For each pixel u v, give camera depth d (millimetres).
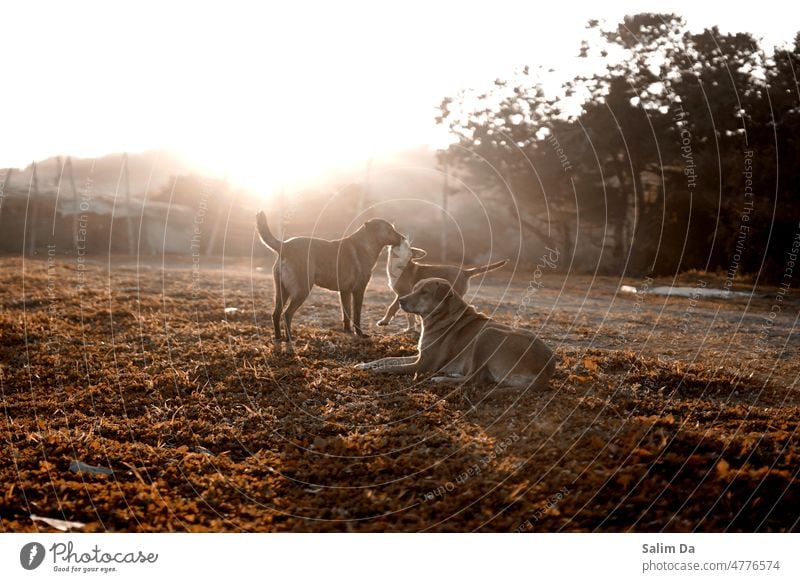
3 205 31484
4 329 9898
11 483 4781
